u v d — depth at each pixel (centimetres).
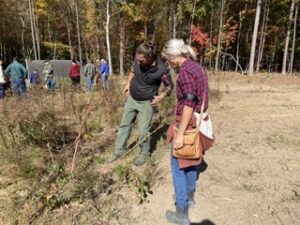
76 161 445
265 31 3144
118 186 391
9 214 329
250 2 3183
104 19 2845
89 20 2889
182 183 307
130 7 2598
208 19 3102
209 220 338
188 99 273
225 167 447
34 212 332
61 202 353
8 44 3984
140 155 450
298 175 430
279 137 570
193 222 335
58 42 3578
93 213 341
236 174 430
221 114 750
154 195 381
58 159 439
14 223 317
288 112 771
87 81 999
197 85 279
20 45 4044
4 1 3303
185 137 282
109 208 352
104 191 380
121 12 2675
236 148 515
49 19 3491
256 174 431
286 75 2388
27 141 487
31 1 3212
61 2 3306
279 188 397
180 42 291
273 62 3819
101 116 633
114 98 702
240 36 3622
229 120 688
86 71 1116
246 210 355
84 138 523
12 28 3669
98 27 2892
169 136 303
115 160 462
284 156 487
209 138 296
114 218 338
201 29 3044
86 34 2986
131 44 3084
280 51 3591
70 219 329
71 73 1243
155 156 482
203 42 2845
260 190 393
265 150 508
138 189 373
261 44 3156
